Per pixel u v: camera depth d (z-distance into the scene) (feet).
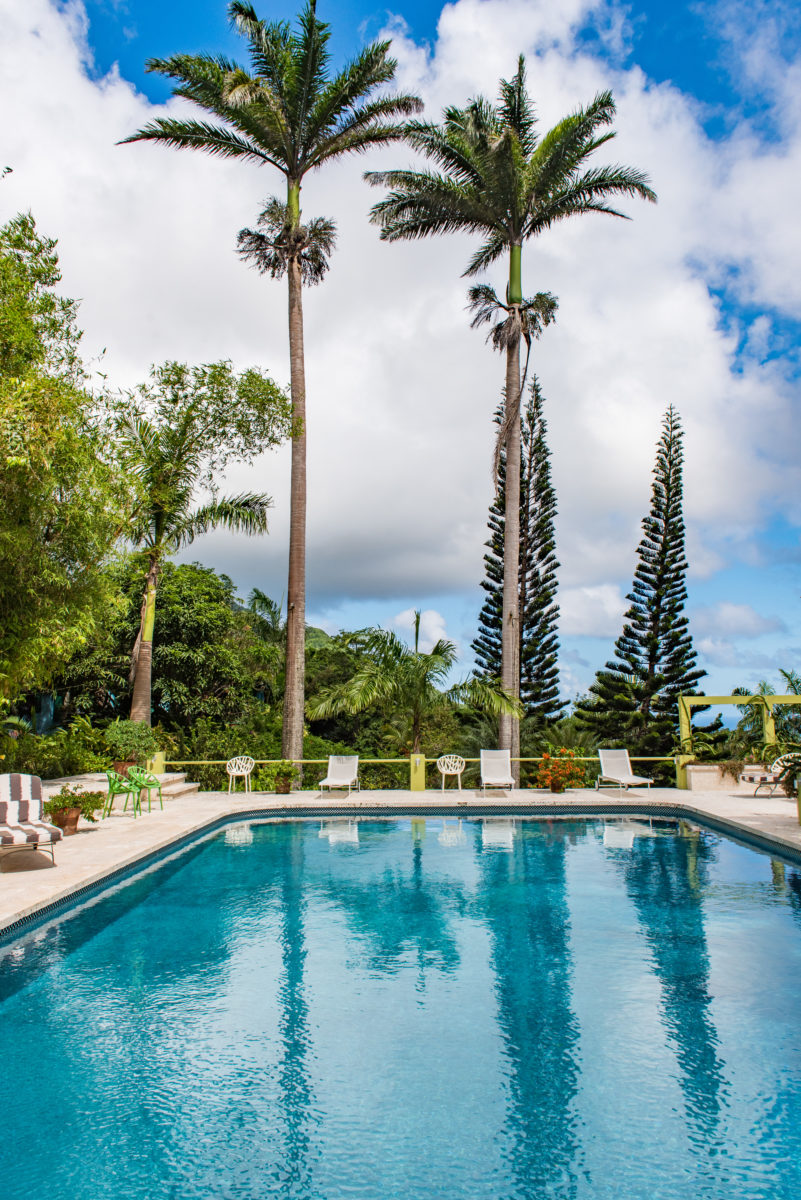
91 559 33.55
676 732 70.54
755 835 29.43
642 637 72.90
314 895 22.25
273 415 47.47
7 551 28.12
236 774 42.37
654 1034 12.85
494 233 53.93
